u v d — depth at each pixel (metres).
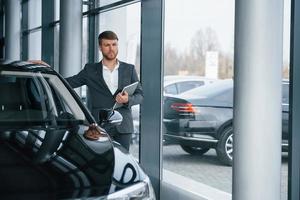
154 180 4.94
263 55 2.90
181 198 4.59
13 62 3.83
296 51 2.93
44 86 3.57
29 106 3.36
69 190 2.18
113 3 6.24
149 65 4.87
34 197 2.09
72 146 2.72
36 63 3.94
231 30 3.94
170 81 4.79
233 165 3.10
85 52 7.39
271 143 2.96
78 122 3.34
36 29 10.80
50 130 3.05
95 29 7.15
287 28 3.12
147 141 4.93
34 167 2.37
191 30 4.46
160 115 4.93
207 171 4.32
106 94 4.23
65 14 7.01
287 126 3.10
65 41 7.03
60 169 2.37
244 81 2.96
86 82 4.28
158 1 4.85
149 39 4.86
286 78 3.11
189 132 4.52
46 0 9.38
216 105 4.18
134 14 5.73
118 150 2.76
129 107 4.11
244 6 2.93
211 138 4.27
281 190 3.14
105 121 3.51
